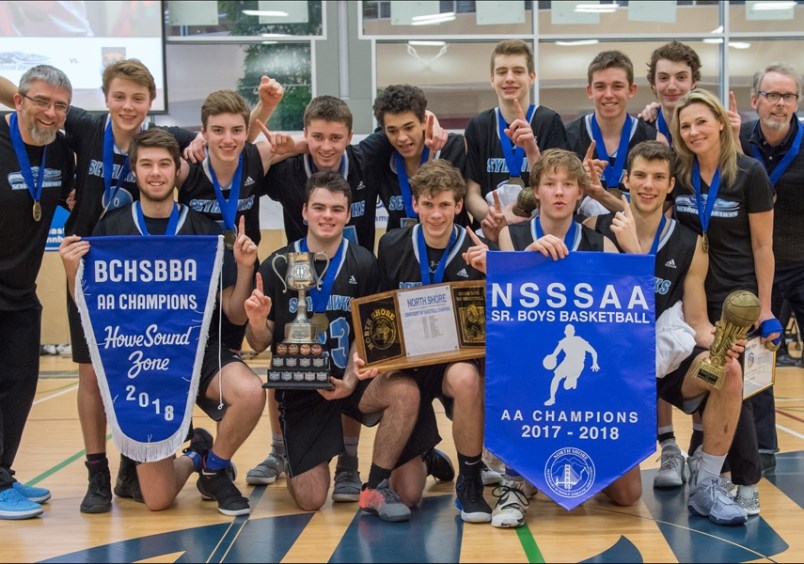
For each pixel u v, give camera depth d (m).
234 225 4.35
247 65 10.38
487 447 3.70
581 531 3.59
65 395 7.88
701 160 4.08
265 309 3.79
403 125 4.43
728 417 3.76
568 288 3.76
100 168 4.20
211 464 3.93
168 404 3.86
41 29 9.73
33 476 4.78
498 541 3.46
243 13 10.30
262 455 5.22
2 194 4.00
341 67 10.45
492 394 3.73
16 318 4.18
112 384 3.84
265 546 3.41
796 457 4.99
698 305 4.07
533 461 3.70
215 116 4.16
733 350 3.69
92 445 4.07
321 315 4.07
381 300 3.89
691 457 4.25
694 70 4.99
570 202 3.84
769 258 4.04
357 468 4.38
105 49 9.84
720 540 3.46
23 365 4.17
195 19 10.24
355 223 4.64
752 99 4.69
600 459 3.70
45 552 3.38
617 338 3.75
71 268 3.88
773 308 4.90
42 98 3.92
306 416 3.99
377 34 10.43
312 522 3.77
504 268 3.77
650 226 4.06
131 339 3.86
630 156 4.02
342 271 4.12
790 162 4.65
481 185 4.94
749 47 10.63
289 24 10.36
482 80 10.54
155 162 3.94
